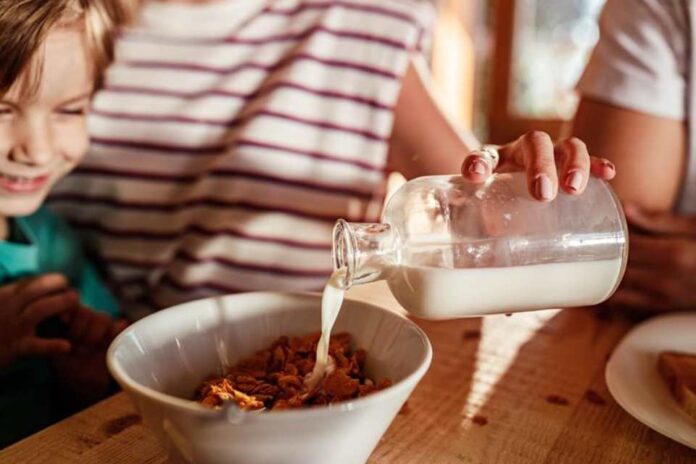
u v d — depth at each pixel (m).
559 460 0.45
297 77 0.83
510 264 0.47
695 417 0.47
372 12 0.85
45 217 0.77
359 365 0.48
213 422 0.36
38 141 0.61
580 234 0.48
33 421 0.65
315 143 0.84
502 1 2.02
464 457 0.45
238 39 0.86
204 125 0.85
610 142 0.77
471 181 0.48
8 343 0.62
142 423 0.49
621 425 0.48
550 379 0.54
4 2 0.57
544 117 2.04
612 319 0.65
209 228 0.84
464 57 2.04
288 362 0.48
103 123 0.86
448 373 0.55
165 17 0.86
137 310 0.88
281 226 0.84
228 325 0.50
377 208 0.87
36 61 0.57
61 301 0.64
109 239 0.88
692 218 0.72
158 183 0.85
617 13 0.77
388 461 0.45
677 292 0.66
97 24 0.65
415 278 0.47
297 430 0.37
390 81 0.83
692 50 0.74
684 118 0.76
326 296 0.47
